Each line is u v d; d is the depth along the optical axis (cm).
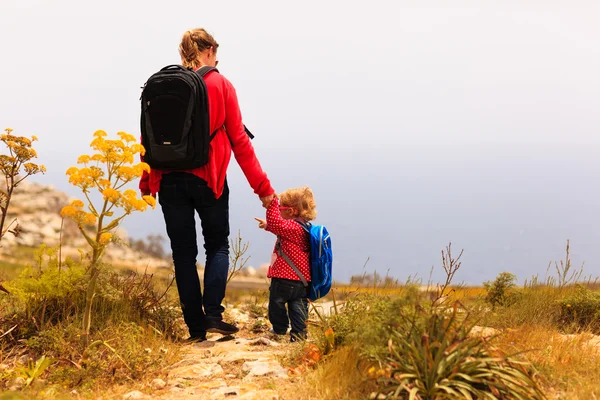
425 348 322
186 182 522
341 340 440
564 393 356
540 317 618
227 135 534
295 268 555
